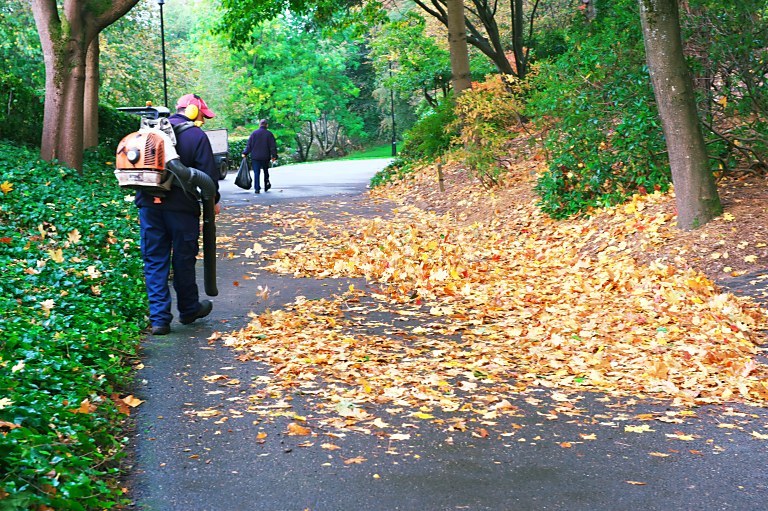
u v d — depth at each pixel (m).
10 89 18.12
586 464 4.34
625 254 10.63
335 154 78.50
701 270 9.57
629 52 12.95
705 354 6.51
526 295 9.30
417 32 32.25
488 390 5.73
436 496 3.90
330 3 25.56
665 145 12.54
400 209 17.92
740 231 10.04
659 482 4.10
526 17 33.09
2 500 3.13
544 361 6.52
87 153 20.61
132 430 4.80
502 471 4.23
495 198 15.88
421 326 7.86
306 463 4.30
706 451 4.56
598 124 13.07
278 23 62.22
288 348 6.79
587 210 12.75
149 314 7.64
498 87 20.39
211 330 7.46
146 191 7.12
